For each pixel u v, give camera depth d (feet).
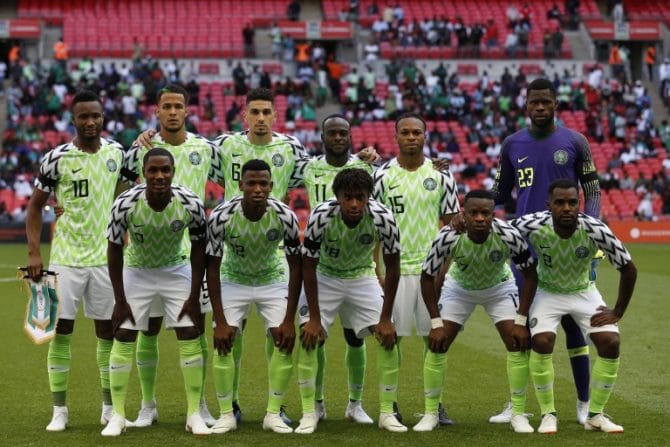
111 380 42.86
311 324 43.52
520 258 43.55
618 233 173.78
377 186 48.37
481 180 184.24
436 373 43.68
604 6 254.27
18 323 78.18
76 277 45.01
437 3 246.27
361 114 200.54
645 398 49.49
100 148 45.98
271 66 217.97
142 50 218.59
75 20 226.58
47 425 43.91
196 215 42.73
